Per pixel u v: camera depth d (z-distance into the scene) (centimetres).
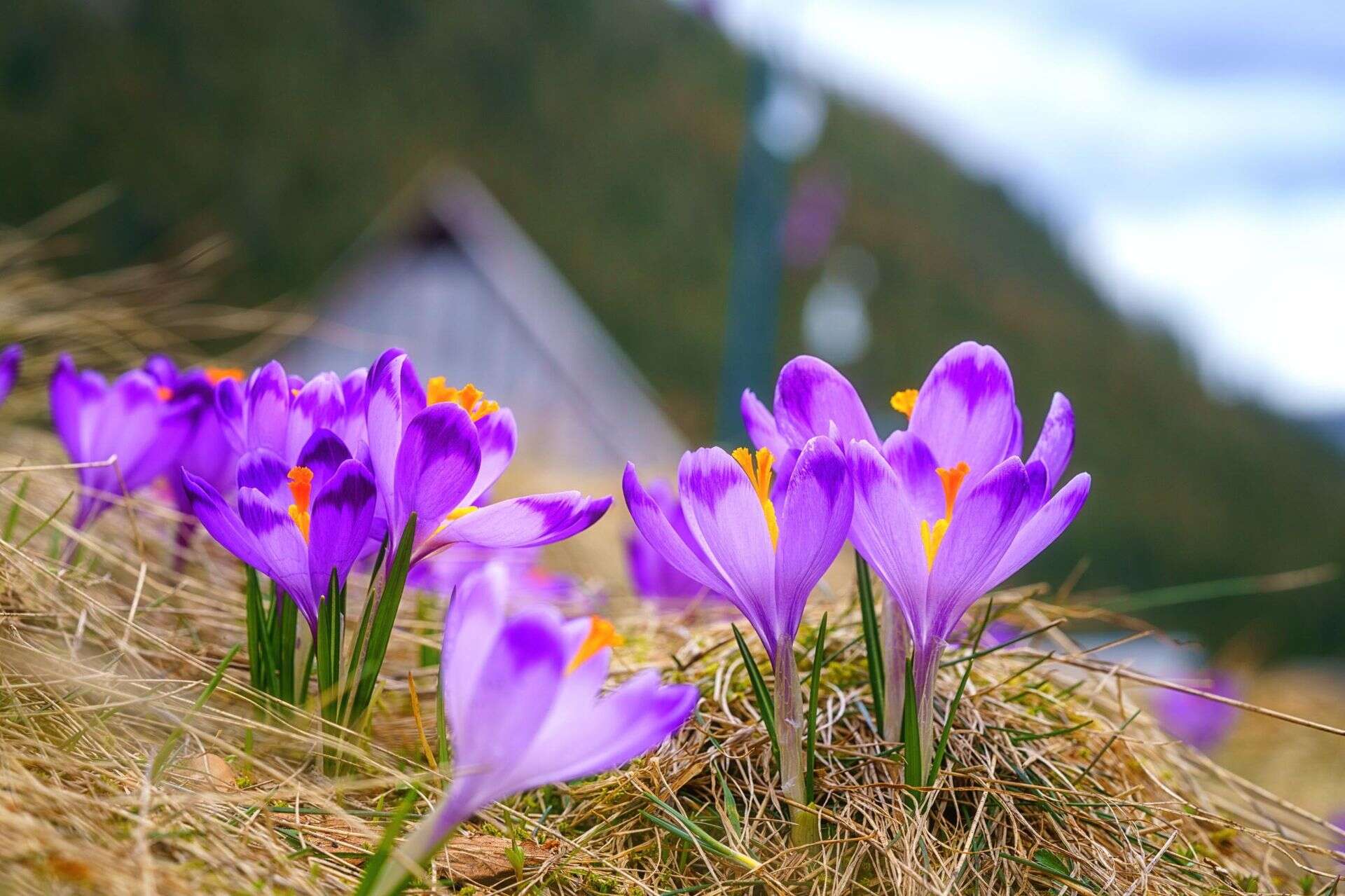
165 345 69
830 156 1684
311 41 1293
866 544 39
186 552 51
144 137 1047
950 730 43
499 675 33
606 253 1342
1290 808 47
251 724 39
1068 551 1298
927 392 40
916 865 39
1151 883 42
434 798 41
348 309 373
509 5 1523
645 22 1645
